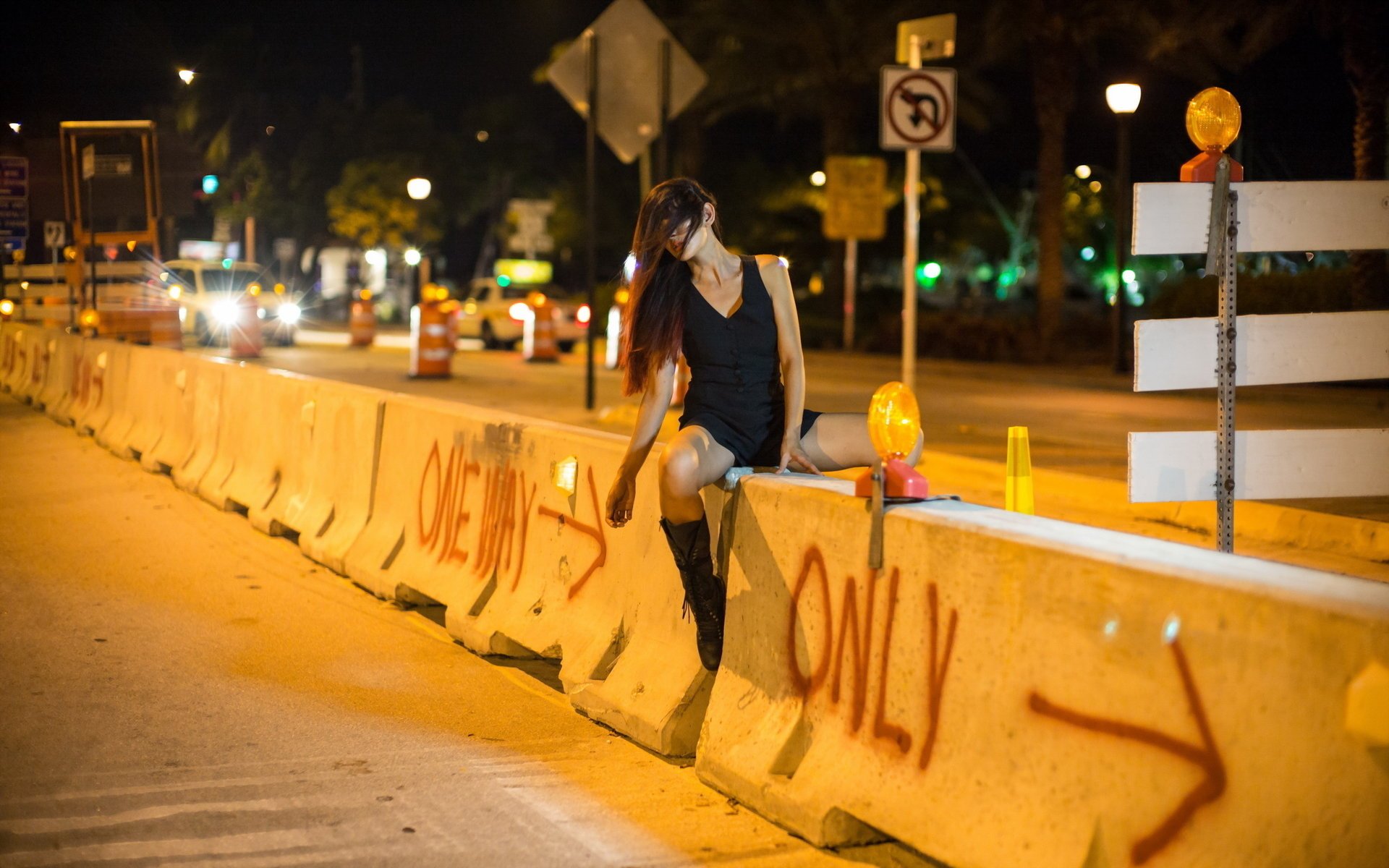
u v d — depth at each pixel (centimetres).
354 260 6781
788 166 4741
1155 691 350
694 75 1521
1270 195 596
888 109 1389
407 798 488
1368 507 1078
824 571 467
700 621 516
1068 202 5781
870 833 447
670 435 1566
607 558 610
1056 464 1330
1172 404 2016
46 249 2897
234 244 6475
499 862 432
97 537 984
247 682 633
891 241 4656
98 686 623
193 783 500
